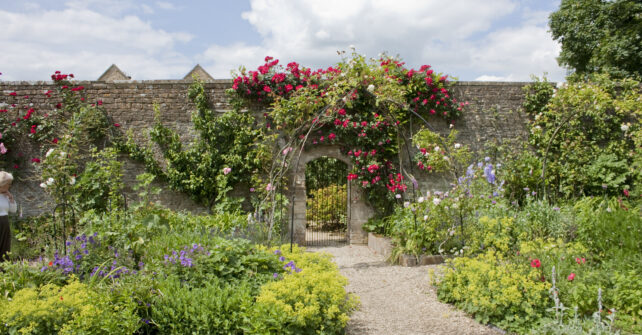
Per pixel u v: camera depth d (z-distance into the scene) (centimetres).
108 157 759
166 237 455
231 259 399
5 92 798
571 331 321
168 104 821
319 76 820
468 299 413
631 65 1260
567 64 1466
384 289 511
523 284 379
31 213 789
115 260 421
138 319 305
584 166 864
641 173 802
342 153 853
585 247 489
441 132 873
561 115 802
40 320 295
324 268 435
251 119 817
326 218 1081
